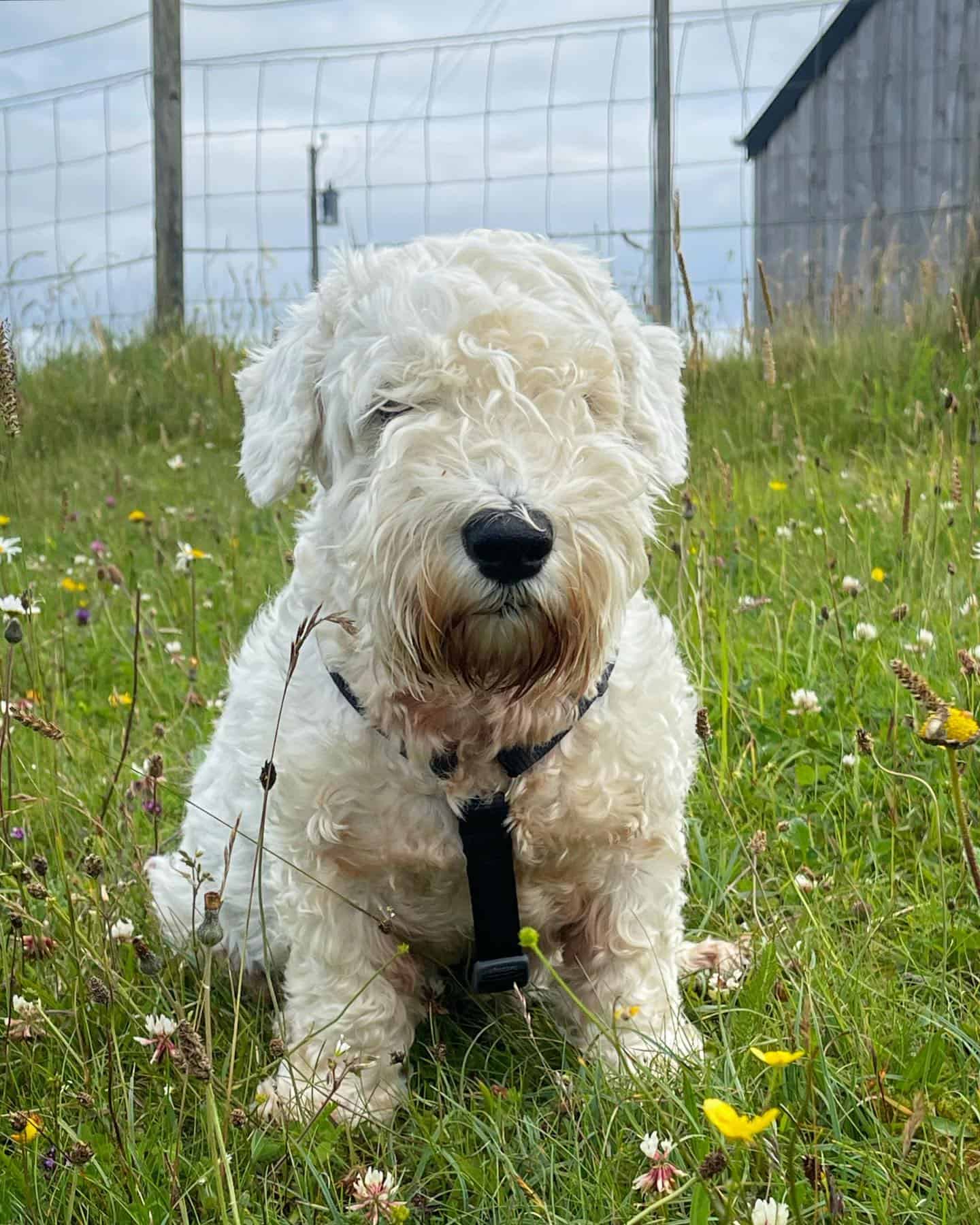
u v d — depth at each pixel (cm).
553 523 81
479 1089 87
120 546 200
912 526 148
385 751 87
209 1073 71
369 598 85
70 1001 92
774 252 453
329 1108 83
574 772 88
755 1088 81
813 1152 75
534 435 83
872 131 399
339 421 91
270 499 96
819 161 420
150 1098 85
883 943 96
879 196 399
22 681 145
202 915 102
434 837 88
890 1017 87
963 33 359
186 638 159
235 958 103
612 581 84
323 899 91
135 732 135
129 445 269
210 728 133
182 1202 72
